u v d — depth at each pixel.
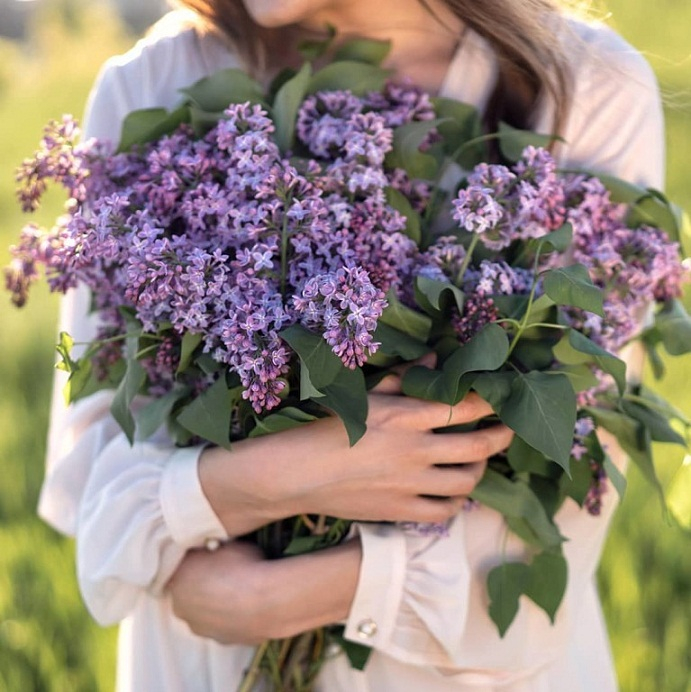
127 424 1.15
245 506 1.18
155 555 1.20
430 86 1.30
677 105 1.32
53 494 1.30
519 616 1.22
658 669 1.86
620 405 1.20
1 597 2.12
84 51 13.84
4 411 3.07
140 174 1.18
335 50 1.31
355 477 1.16
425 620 1.17
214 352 1.09
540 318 1.13
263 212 1.09
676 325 1.22
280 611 1.18
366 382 1.15
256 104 1.18
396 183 1.20
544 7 1.26
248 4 1.21
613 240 1.20
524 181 1.15
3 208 5.72
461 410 1.15
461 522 1.21
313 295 1.03
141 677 1.27
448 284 1.11
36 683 1.98
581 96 1.26
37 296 4.10
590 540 1.25
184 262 1.07
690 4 6.98
